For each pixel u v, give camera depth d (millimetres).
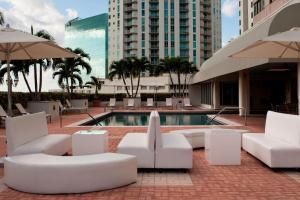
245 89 16562
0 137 8930
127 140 5652
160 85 32188
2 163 5457
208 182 4551
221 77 20391
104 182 4156
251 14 47000
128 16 85438
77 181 4031
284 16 9812
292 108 16141
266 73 18016
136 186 4367
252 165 5594
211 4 87125
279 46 7652
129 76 32312
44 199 3859
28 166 4078
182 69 33000
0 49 6699
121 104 28594
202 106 28500
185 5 84438
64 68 24406
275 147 5082
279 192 4090
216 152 5598
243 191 4137
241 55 8547
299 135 5188
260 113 18328
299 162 5039
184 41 84312
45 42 6168
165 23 83938
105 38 111938
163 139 5785
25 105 17250
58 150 5773
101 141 5613
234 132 5594
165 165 5090
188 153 5074
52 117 14680
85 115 17391
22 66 18172
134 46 84062
